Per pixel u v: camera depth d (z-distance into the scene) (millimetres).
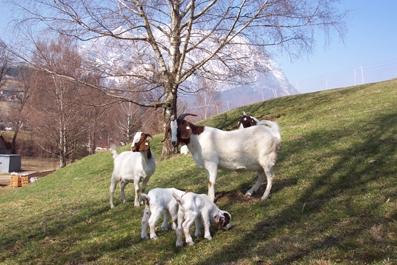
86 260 3822
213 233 3920
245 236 3754
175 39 8906
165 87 9016
